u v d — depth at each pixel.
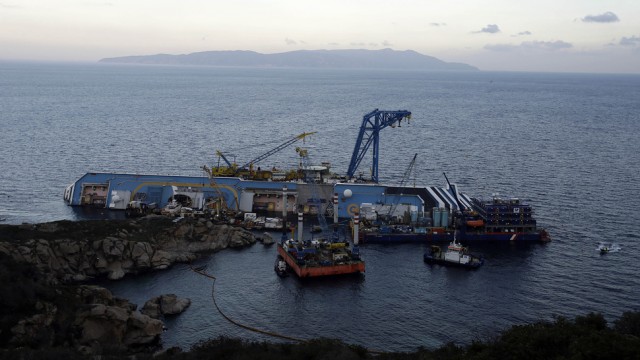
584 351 89.31
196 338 132.75
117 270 165.88
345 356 106.06
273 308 149.88
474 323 142.88
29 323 117.44
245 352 109.88
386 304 153.38
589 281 168.62
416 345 132.38
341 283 167.00
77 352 110.81
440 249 190.88
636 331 113.38
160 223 190.88
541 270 177.62
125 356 112.00
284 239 191.25
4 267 131.88
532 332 102.88
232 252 190.00
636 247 196.75
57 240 162.62
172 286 161.88
